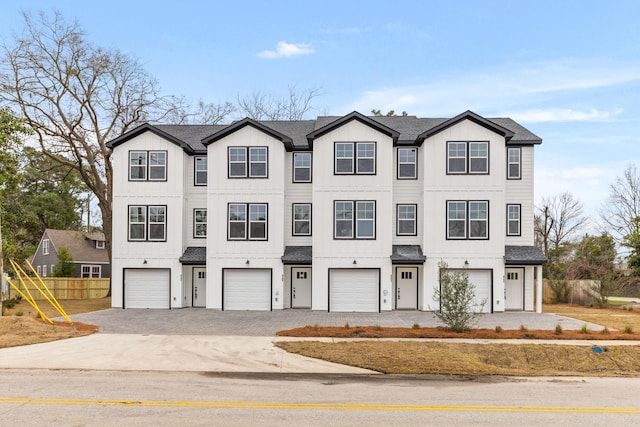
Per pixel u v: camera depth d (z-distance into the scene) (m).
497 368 13.90
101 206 37.62
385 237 27.17
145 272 28.55
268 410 9.22
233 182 27.95
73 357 14.43
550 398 10.56
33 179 50.69
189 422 8.37
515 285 28.14
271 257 27.73
